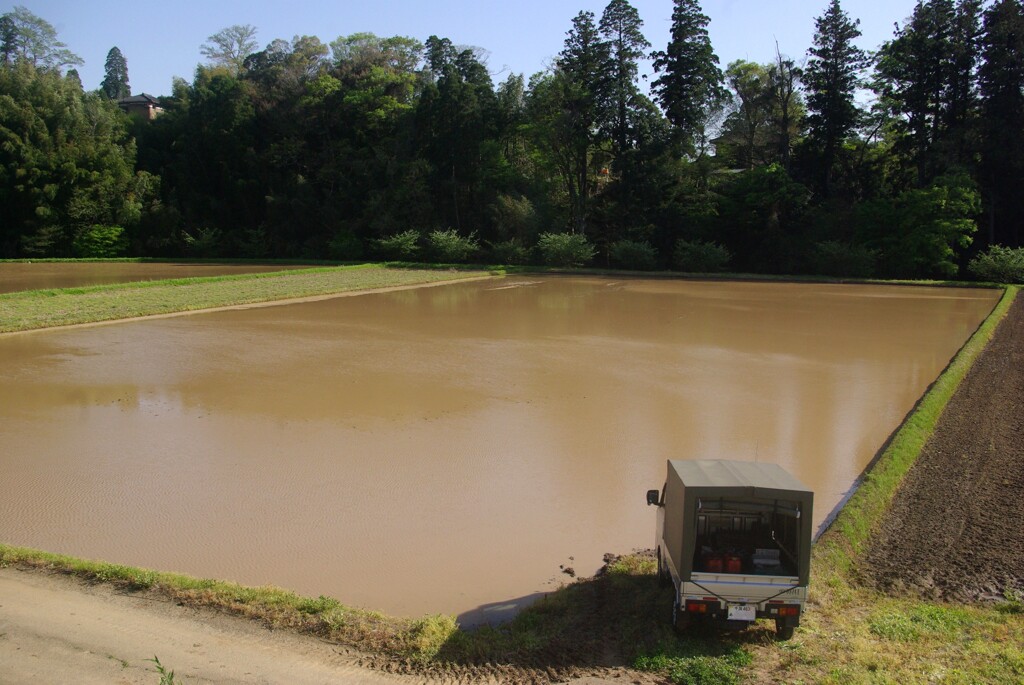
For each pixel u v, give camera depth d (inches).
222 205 3203.7
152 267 2635.3
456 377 935.7
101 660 304.7
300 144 3157.0
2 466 602.2
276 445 663.1
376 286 2022.6
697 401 831.7
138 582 382.3
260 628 341.7
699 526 358.3
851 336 1277.1
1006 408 797.9
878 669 301.1
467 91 2950.3
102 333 1245.1
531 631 347.3
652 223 2753.4
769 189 2593.5
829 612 364.8
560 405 807.7
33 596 366.0
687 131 2775.6
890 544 467.8
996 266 2199.8
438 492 560.4
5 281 2066.9
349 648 327.3
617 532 497.7
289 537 481.1
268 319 1435.8
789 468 619.2
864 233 2495.1
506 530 497.7
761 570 340.2
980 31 2404.0
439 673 308.2
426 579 429.4
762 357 1087.6
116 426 715.4
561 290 2053.4
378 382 904.3
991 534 481.1
